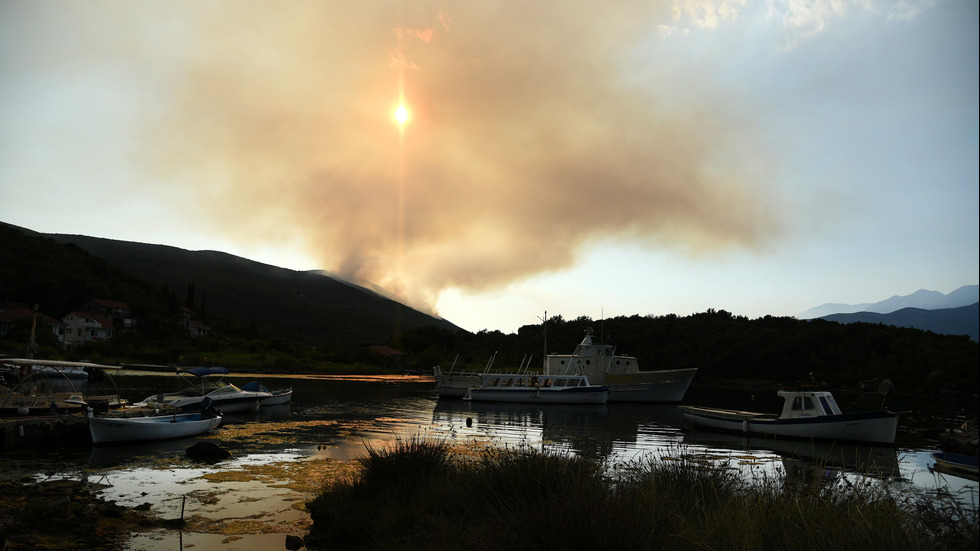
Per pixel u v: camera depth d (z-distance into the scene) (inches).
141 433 950.4
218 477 705.0
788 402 1270.9
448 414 1670.8
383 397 2224.4
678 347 3882.9
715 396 2760.8
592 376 2405.3
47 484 632.4
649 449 1016.9
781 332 3481.8
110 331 4525.1
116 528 482.9
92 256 5802.2
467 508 424.5
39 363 1015.0
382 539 427.5
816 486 362.3
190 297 6707.7
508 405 2073.1
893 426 1123.3
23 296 4574.3
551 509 305.4
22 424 894.4
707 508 369.4
